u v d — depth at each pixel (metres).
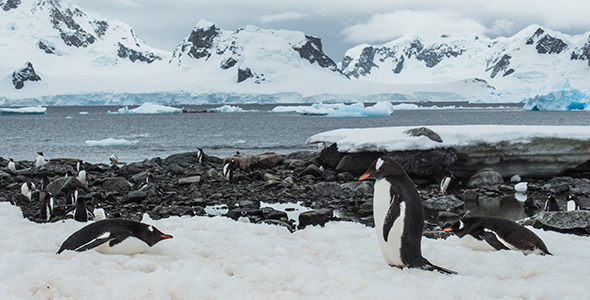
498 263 4.69
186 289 3.85
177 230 6.15
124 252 4.68
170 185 14.73
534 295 3.69
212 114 99.69
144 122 64.31
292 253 5.40
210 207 11.77
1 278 3.70
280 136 39.56
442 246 5.43
